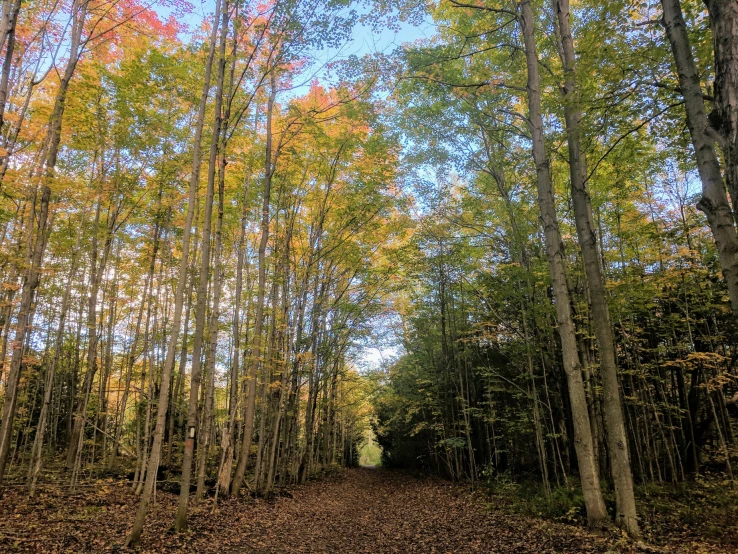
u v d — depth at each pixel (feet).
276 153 42.68
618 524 24.88
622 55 21.11
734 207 12.21
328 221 53.62
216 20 29.94
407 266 54.85
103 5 33.83
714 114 13.16
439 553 24.82
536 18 36.65
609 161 33.37
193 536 25.91
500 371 52.42
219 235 37.32
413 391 71.77
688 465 42.11
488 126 39.78
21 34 32.73
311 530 32.50
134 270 50.67
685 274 34.40
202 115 28.17
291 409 53.72
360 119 42.63
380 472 97.19
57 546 21.86
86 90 35.63
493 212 47.55
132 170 42.83
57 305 51.62
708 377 39.32
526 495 40.52
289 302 48.21
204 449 37.52
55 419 56.18
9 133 31.91
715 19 12.98
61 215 46.60
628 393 44.24
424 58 34.27
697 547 22.70
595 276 27.78
